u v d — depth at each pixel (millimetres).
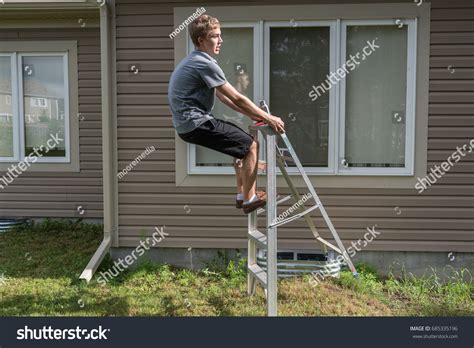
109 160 6418
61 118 8828
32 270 6398
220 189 6426
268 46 6207
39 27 8445
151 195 6484
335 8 6090
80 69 8664
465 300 5582
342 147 6238
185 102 3996
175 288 5801
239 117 6359
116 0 6344
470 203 6184
